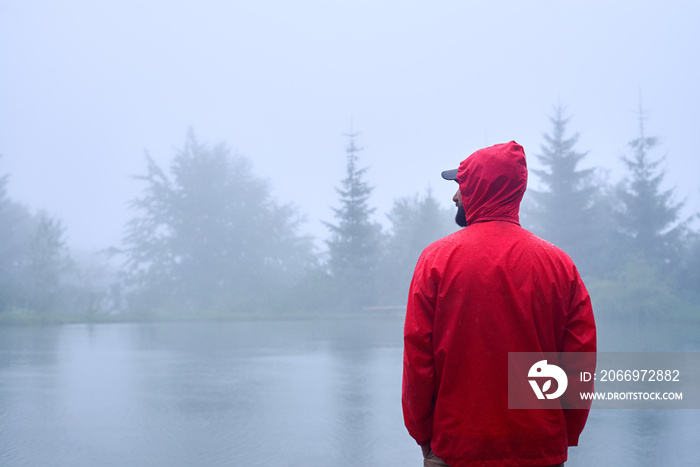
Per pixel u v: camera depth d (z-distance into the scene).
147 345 19.28
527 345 2.01
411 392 2.09
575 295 2.10
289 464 5.50
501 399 1.99
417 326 2.08
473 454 1.98
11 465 5.52
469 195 2.21
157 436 6.62
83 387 10.34
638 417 7.50
